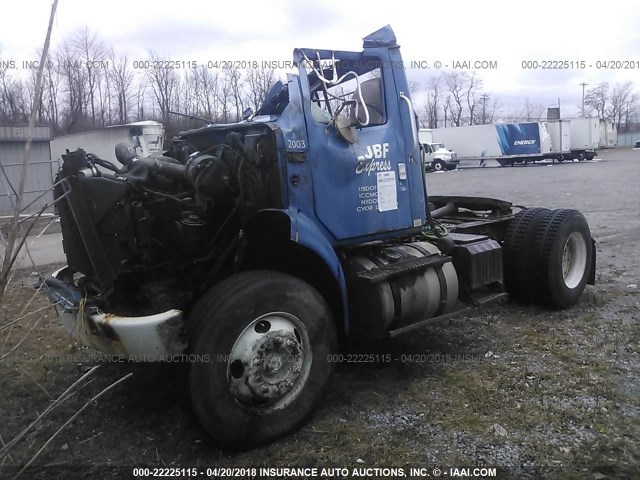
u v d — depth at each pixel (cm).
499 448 340
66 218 368
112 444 363
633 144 7569
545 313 591
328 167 409
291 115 395
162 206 378
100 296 360
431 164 3659
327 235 411
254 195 390
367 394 415
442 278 453
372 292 407
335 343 381
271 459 339
